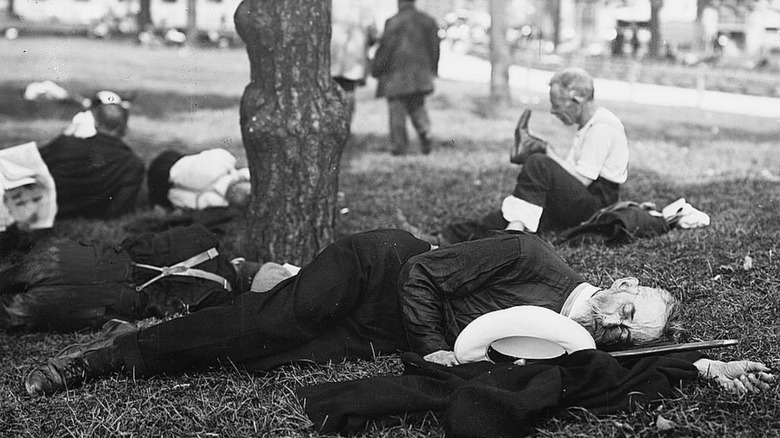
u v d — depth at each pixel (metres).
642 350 3.69
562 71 5.86
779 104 15.34
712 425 3.30
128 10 28.47
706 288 4.70
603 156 5.74
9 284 4.78
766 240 5.46
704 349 3.93
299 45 5.32
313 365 3.99
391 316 4.01
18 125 11.01
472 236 5.82
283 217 5.47
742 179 7.98
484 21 28.64
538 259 3.79
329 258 4.00
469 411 3.26
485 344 3.56
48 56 19.80
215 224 6.39
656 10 21.58
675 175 8.36
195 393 3.86
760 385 3.50
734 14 22.20
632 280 3.80
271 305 3.98
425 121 10.50
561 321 3.52
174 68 19.19
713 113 14.12
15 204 5.64
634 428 3.29
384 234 4.05
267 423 3.56
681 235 5.59
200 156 6.74
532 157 5.71
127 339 4.01
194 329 3.95
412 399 3.45
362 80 10.46
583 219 5.67
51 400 3.93
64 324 4.74
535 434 3.30
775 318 4.33
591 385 3.41
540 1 26.16
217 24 27.55
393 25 10.30
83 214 6.80
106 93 7.41
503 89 14.14
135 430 3.61
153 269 4.75
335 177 5.56
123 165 6.87
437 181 8.66
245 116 5.48
